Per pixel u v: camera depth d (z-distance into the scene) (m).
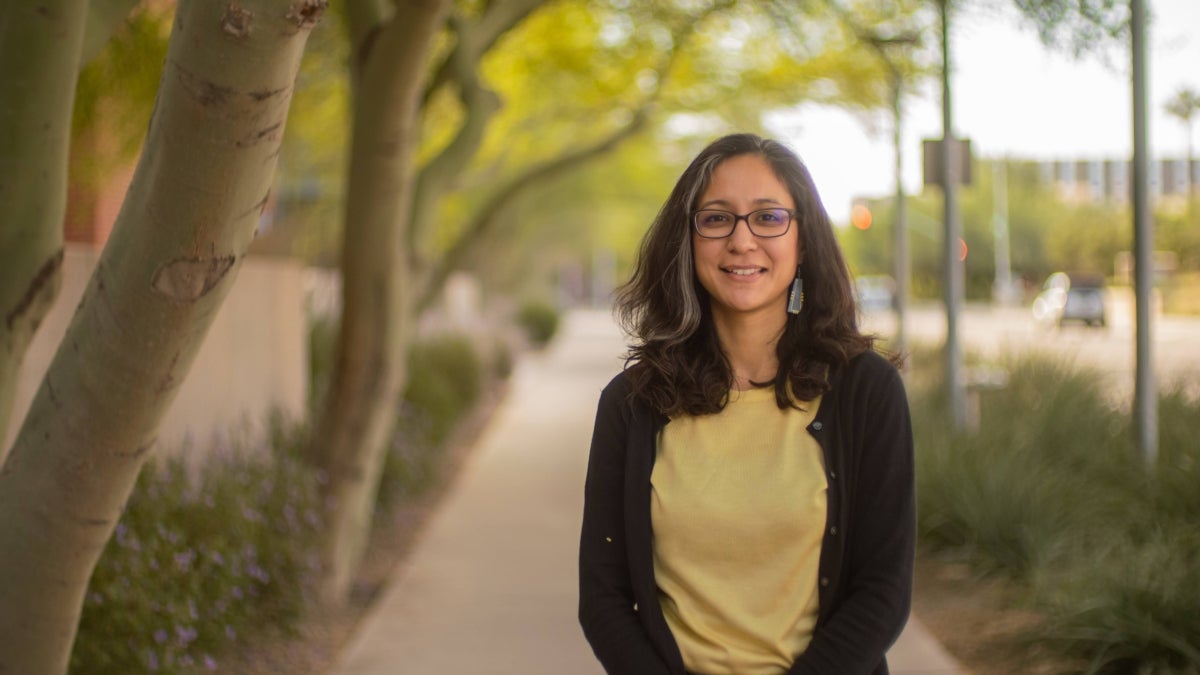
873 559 2.08
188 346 2.63
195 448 6.55
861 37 8.97
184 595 4.61
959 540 6.61
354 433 6.25
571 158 12.86
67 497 2.79
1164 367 16.81
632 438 2.19
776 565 2.10
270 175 2.44
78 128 6.85
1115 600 4.69
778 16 9.44
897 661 4.98
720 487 2.12
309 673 5.21
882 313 43.28
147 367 2.61
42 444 2.77
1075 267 69.00
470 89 8.01
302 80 10.45
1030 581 5.92
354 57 5.77
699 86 12.94
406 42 5.24
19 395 4.90
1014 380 10.70
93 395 2.67
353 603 6.52
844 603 2.09
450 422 12.38
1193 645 4.45
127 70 6.61
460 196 22.45
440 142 15.77
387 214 5.84
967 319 40.22
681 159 20.97
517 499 9.73
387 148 5.63
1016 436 8.25
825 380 2.13
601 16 11.56
